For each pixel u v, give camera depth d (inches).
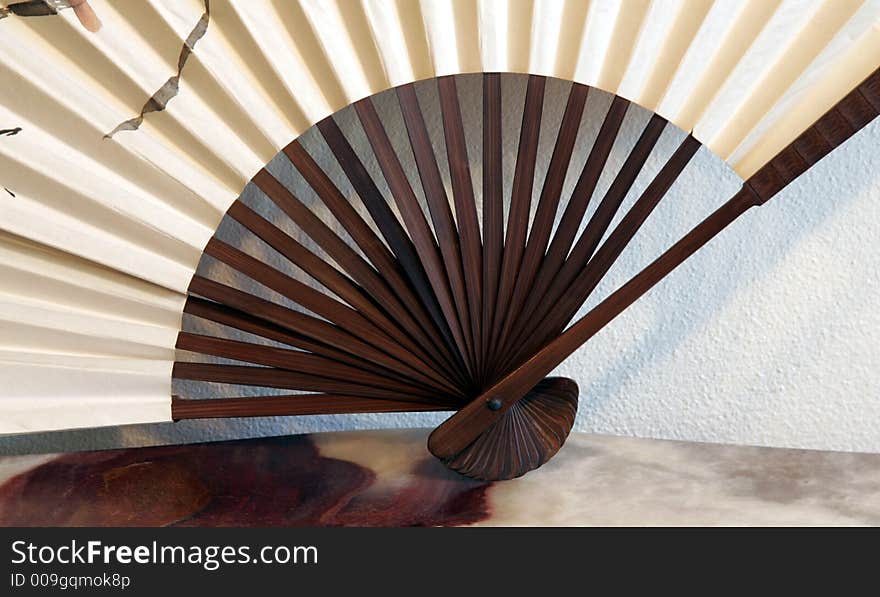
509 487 34.0
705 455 37.2
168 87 27.4
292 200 30.4
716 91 28.3
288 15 27.0
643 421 39.8
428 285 31.6
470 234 30.6
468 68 28.5
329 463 36.4
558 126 36.7
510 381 31.3
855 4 26.4
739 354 38.6
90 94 27.0
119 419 32.5
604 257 31.0
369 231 31.1
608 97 36.0
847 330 37.7
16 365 30.9
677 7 27.0
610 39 27.8
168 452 37.4
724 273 37.8
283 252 31.0
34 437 40.3
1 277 29.6
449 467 33.2
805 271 37.4
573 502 32.5
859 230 36.7
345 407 33.3
